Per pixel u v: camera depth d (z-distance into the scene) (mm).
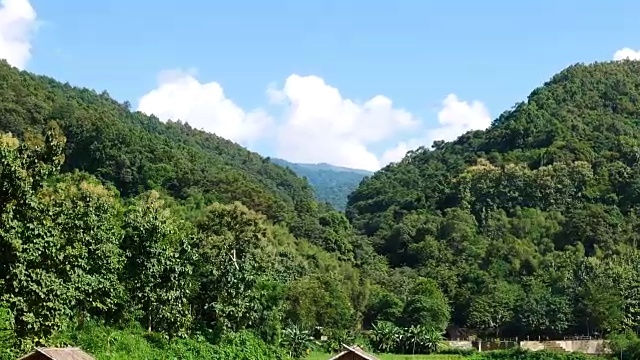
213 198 132750
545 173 158375
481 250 142500
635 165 155000
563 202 154500
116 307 53969
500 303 118625
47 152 39688
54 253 38312
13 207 37000
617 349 98625
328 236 147500
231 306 67062
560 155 163500
